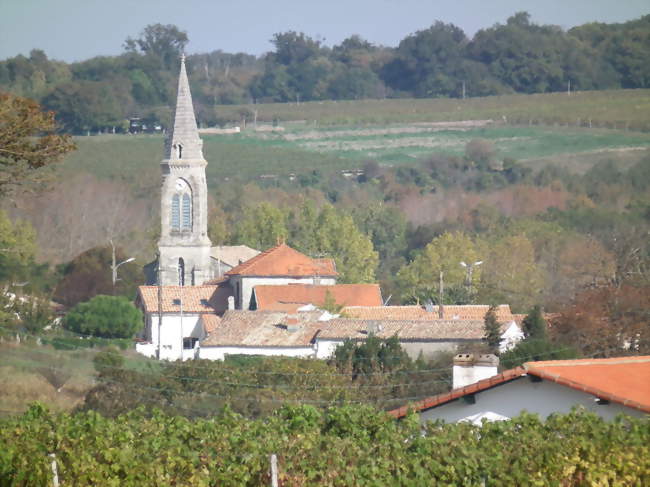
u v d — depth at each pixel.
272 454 82.75
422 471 84.44
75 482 86.75
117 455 86.62
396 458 86.62
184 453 87.31
